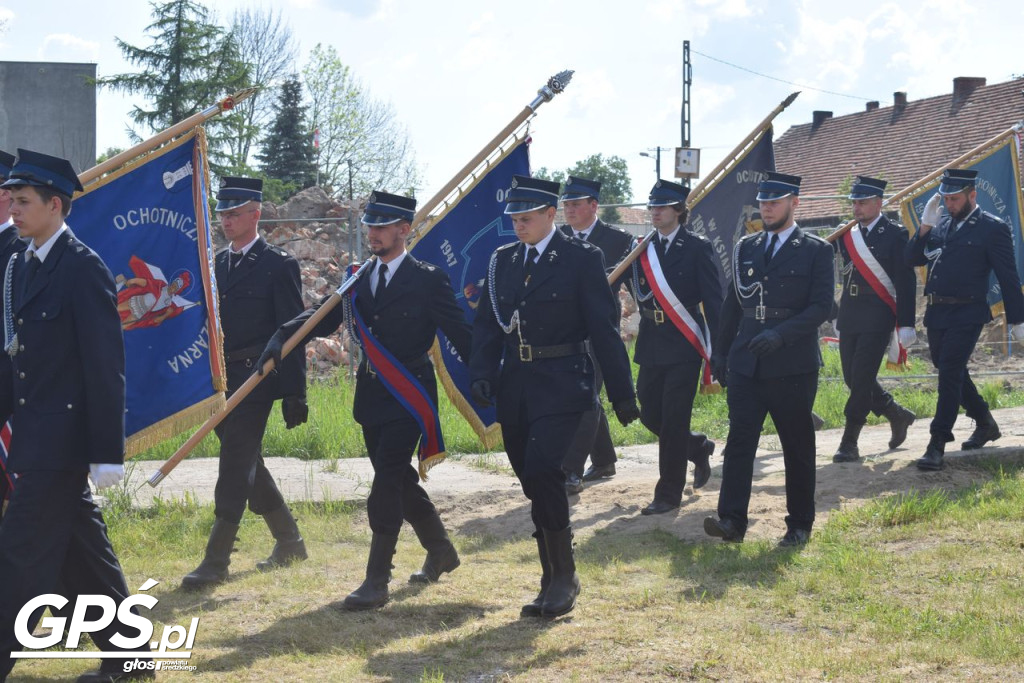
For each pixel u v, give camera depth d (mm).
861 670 4352
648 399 7609
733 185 8992
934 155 41062
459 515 7777
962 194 8047
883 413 9180
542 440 5141
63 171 4344
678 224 7562
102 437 4223
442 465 9609
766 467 8953
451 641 4863
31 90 36219
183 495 8094
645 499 7820
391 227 5648
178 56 36000
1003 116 40000
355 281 5688
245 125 38094
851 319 8852
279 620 5273
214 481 8703
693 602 5371
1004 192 9547
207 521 7266
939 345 8133
